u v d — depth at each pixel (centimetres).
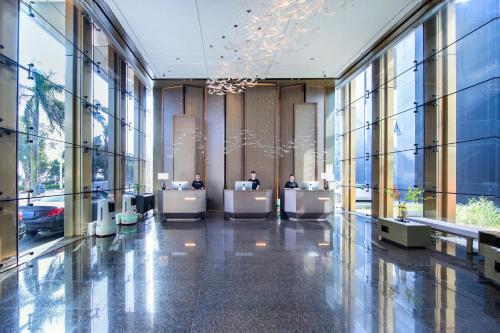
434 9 725
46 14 605
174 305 339
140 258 529
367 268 476
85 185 732
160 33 837
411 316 315
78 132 721
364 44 912
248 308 332
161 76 1187
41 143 602
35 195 592
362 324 298
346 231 804
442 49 740
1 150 480
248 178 1246
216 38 868
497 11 650
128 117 1051
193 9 722
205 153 1255
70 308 330
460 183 706
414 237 603
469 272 458
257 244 644
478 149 689
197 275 441
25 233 604
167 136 1259
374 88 1040
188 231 798
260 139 1256
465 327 293
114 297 360
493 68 666
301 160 1254
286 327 292
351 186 1226
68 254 554
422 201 774
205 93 1255
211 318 309
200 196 1010
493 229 562
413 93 866
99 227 720
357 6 715
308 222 966
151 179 1255
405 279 425
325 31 831
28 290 381
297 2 699
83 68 732
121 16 749
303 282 413
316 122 1262
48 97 625
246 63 1062
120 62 980
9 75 489
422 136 789
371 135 1063
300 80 1238
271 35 852
